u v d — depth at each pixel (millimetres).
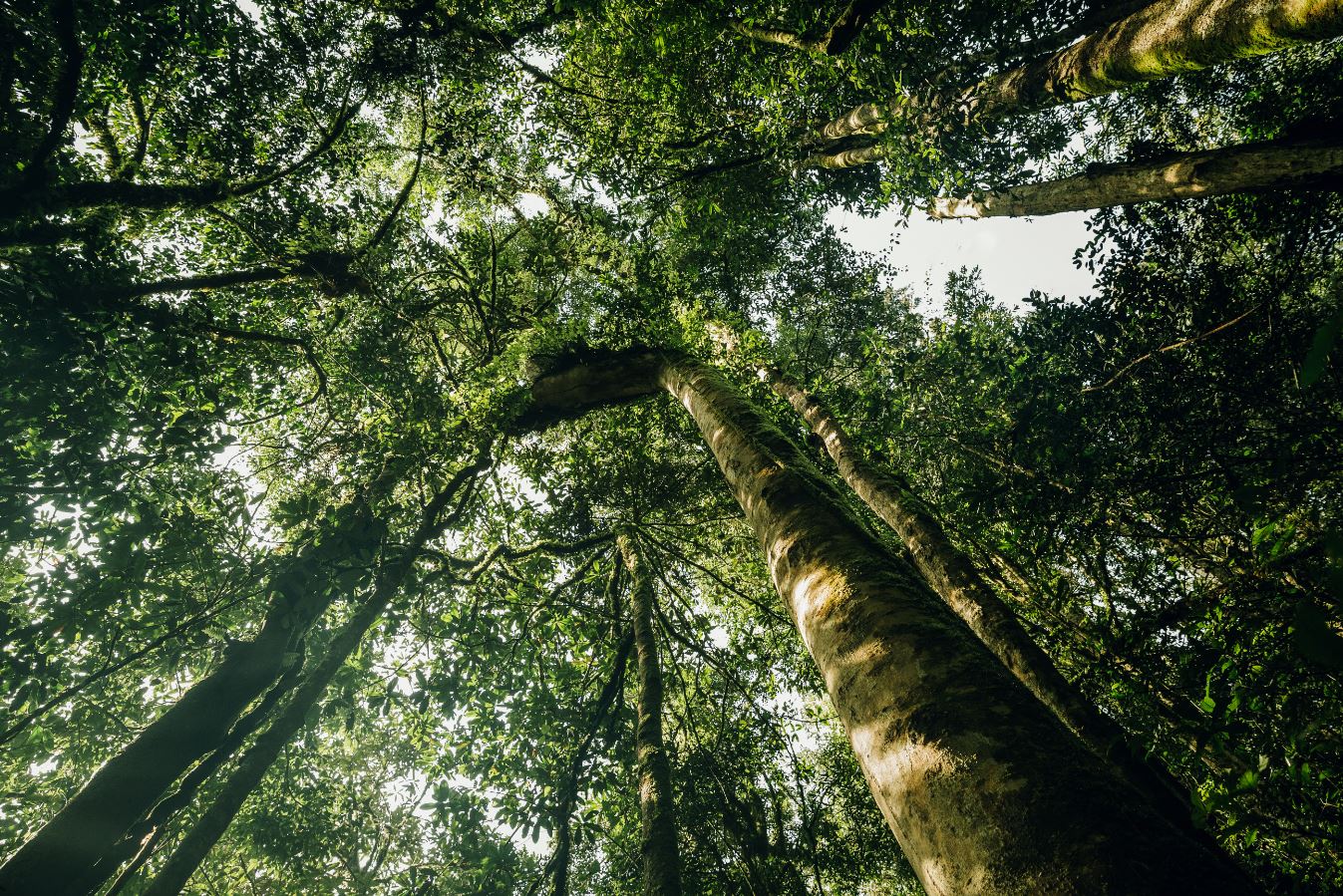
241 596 6016
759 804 8117
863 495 5891
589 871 8094
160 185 6277
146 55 5562
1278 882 3125
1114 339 5664
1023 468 5453
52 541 4703
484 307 9961
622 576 10516
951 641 1712
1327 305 4879
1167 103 8828
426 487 8383
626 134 9438
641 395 7863
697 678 9867
